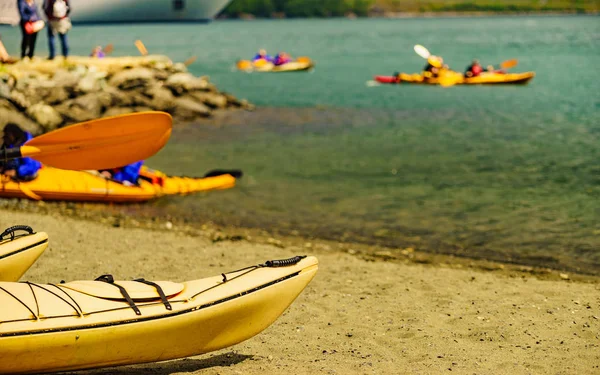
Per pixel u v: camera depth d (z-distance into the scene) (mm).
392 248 9047
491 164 14711
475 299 6547
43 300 3594
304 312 6055
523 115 22016
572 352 5031
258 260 7984
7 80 17422
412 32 104062
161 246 8500
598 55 49844
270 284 4055
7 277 4375
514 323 5773
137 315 3684
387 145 16984
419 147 16703
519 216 10648
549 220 10406
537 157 15391
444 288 6973
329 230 9977
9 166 10586
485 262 8383
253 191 12406
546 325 5715
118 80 20625
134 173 11500
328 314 6008
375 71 39062
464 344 5238
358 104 24750
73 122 17875
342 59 48812
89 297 3701
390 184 12977
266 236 9586
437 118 21422
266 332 5477
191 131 19062
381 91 28641
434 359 4844
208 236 9320
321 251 8742
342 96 27109
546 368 4664
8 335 3367
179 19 57656
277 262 4141
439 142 17359
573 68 39750
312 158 15430
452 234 9711
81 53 47312
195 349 3945
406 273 7637
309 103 25062
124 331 3645
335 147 16734
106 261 7590
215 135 18422
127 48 58625
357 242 9359
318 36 92500
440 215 10766
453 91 28391
